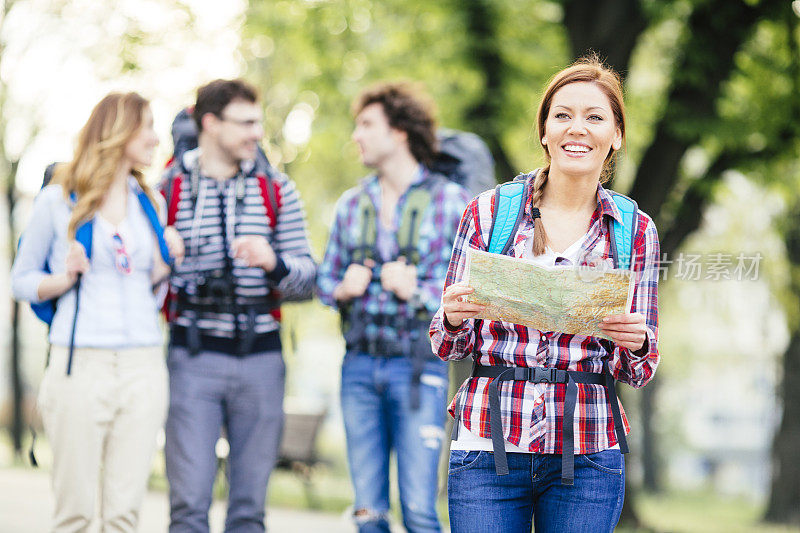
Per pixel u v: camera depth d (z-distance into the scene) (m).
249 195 5.07
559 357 3.08
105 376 4.48
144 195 4.76
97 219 4.56
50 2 15.09
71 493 4.51
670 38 14.38
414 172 5.25
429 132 5.26
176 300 5.01
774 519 18.53
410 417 4.95
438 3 13.75
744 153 13.23
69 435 4.46
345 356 5.17
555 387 3.07
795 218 17.75
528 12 13.77
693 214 13.55
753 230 18.22
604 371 3.12
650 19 12.48
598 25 12.59
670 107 12.66
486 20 13.58
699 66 12.52
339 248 5.30
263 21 14.34
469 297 3.00
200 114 5.03
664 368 34.41
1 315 30.84
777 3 12.43
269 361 5.04
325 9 14.29
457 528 3.16
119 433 4.53
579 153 3.10
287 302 5.25
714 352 35.16
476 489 3.12
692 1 12.18
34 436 4.71
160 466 14.52
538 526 3.19
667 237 13.55
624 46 12.59
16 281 4.52
